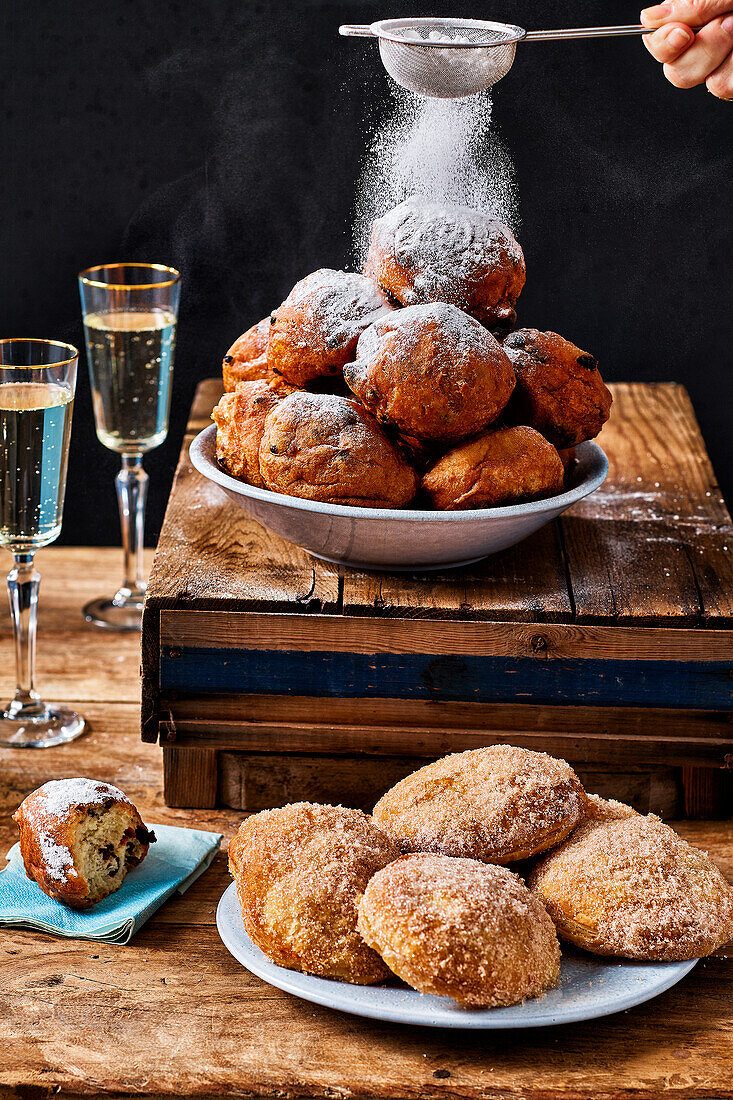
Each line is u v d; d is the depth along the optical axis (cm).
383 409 117
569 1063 106
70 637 141
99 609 145
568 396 122
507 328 123
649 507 134
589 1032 108
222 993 109
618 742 121
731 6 127
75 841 113
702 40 128
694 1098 105
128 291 139
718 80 129
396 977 107
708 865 112
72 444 172
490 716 121
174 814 122
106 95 161
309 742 121
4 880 115
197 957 112
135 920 112
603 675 120
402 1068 106
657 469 140
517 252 124
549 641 120
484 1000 104
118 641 141
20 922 113
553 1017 104
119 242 166
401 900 105
